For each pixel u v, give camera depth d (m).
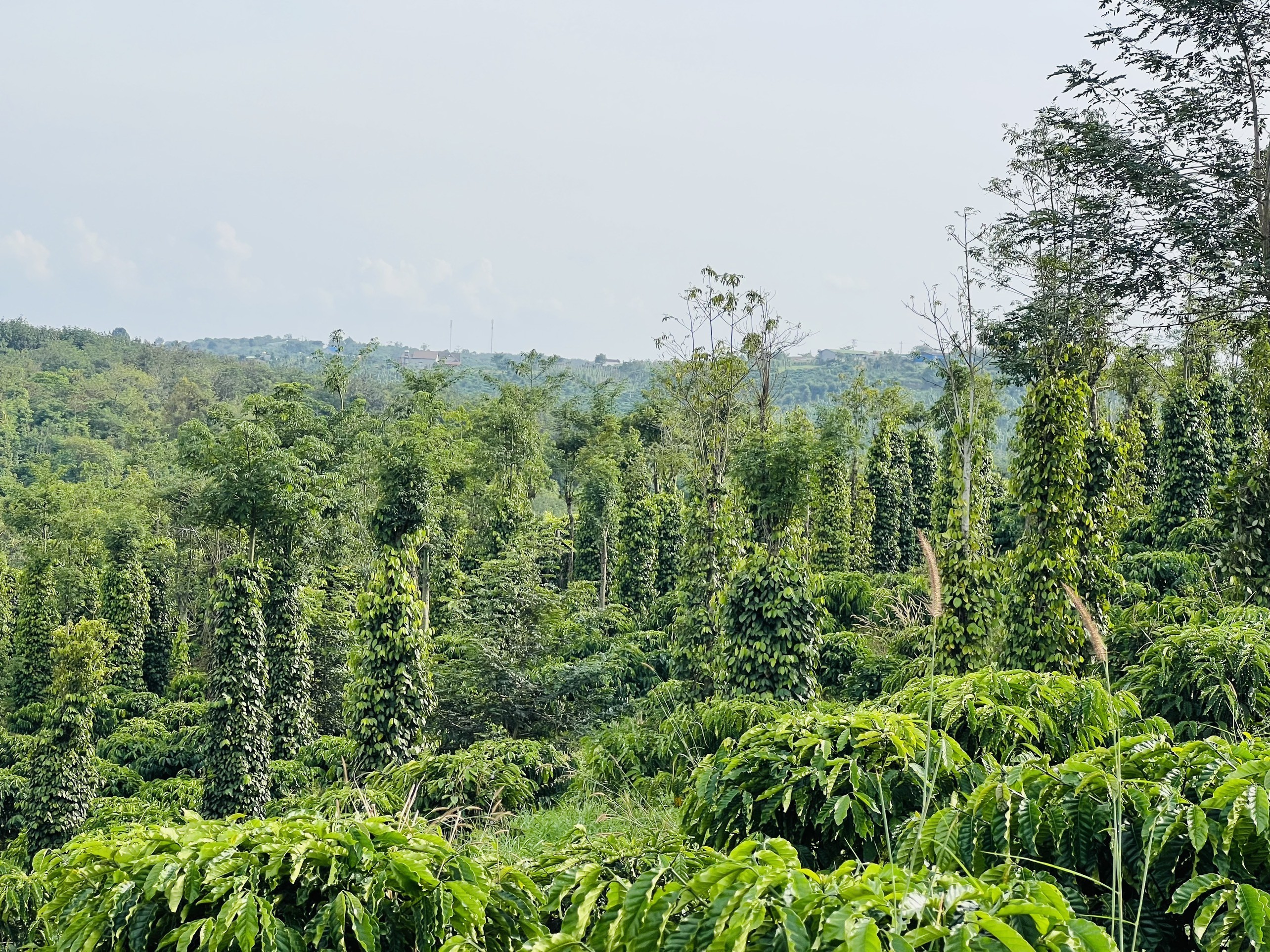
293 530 24.95
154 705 30.67
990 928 2.56
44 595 32.97
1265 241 20.11
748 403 23.91
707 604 19.81
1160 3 19.64
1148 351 24.19
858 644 18.86
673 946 2.92
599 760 12.09
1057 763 5.11
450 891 3.51
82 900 3.60
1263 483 12.17
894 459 36.91
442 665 20.86
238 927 3.20
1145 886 3.35
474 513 38.38
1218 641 7.13
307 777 21.05
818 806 4.38
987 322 20.66
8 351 110.19
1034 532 13.67
